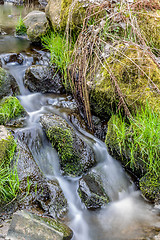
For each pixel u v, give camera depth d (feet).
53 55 16.78
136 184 11.92
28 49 19.80
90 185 11.16
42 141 12.47
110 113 13.33
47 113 14.46
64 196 10.78
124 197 11.58
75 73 14.46
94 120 13.99
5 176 9.77
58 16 18.02
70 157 11.89
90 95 13.50
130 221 10.24
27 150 11.15
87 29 14.44
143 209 10.82
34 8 36.32
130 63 12.64
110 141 12.39
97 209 10.75
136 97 12.13
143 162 11.36
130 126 11.92
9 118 12.93
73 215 10.33
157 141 10.76
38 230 8.16
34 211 9.55
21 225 8.25
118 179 12.17
